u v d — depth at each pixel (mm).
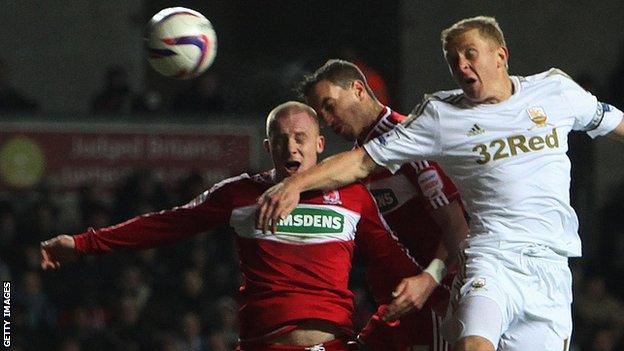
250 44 62531
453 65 21906
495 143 21688
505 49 22109
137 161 50906
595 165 54969
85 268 44219
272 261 22594
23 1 60781
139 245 22953
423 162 23266
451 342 21328
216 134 51156
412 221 23734
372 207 23000
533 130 21828
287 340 22500
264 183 22766
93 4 61625
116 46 61875
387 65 62688
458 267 22125
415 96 62312
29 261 44750
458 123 21797
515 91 22031
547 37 62906
